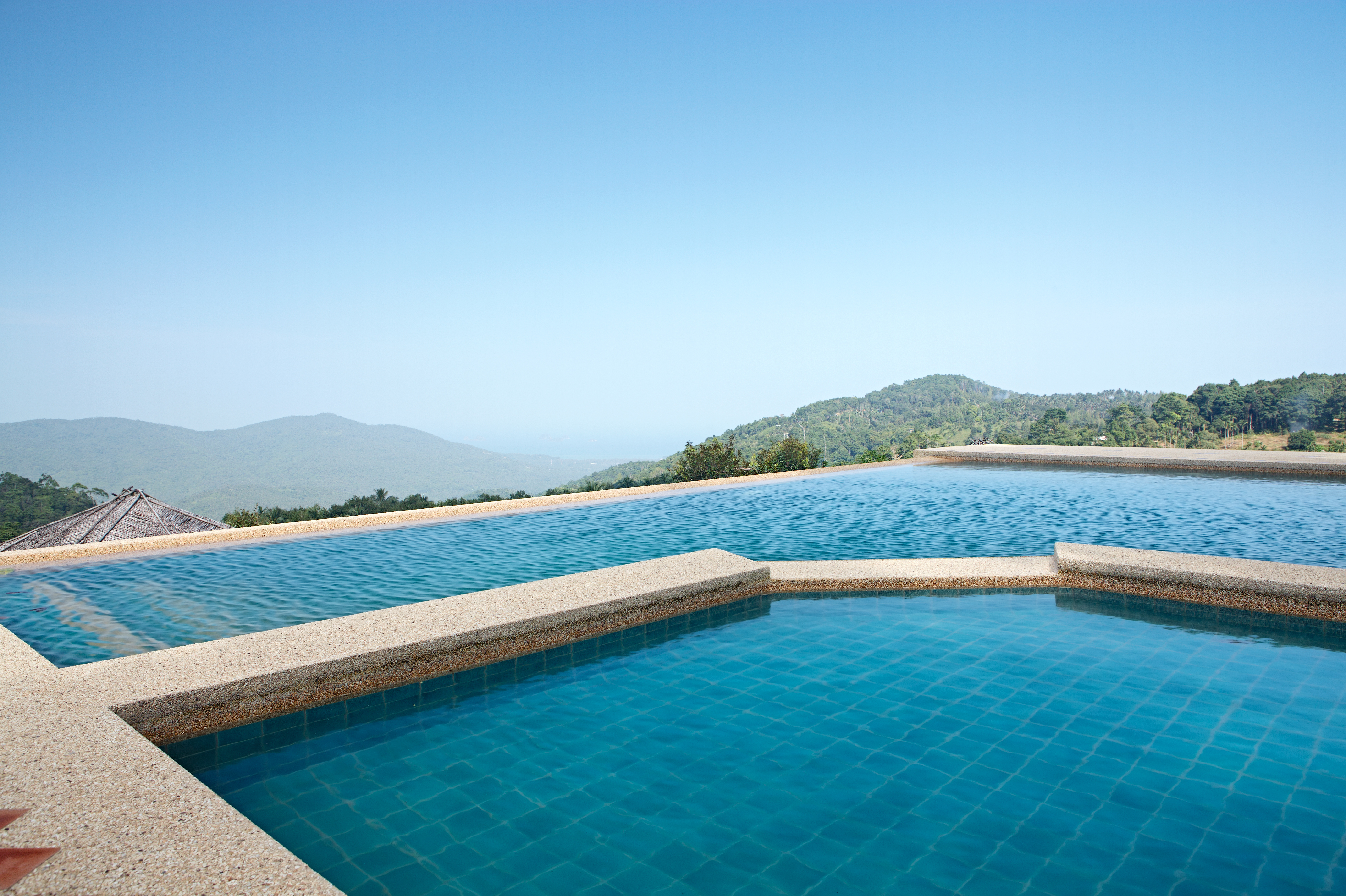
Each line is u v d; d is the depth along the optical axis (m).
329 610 5.94
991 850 2.51
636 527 10.03
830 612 5.37
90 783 2.51
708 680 4.15
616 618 4.89
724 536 9.15
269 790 3.02
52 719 3.08
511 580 6.95
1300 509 10.52
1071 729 3.43
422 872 2.43
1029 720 3.53
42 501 65.88
